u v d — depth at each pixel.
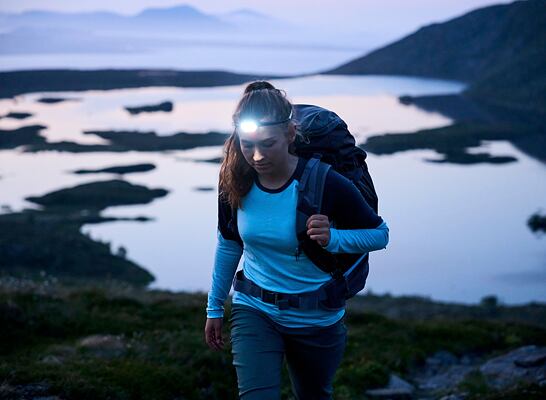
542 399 5.75
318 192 2.99
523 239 124.12
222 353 6.72
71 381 5.23
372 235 3.07
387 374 8.04
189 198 155.25
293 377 3.41
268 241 3.04
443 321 12.74
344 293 3.16
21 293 9.26
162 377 5.88
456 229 131.12
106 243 109.56
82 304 9.43
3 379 5.18
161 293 14.13
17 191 157.75
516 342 10.94
